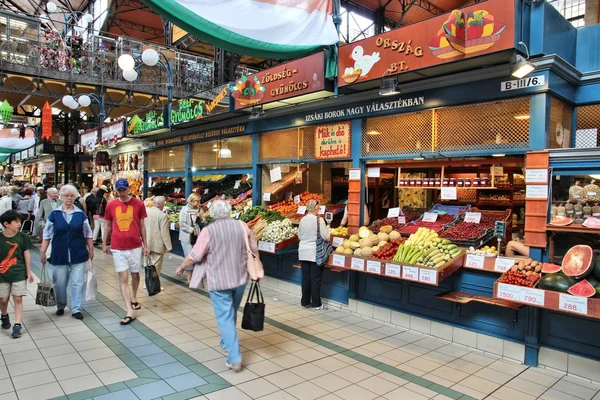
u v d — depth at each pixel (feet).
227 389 12.31
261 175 28.43
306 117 23.82
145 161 44.80
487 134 16.69
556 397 12.22
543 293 12.78
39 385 12.26
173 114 33.94
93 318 18.79
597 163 13.60
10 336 16.37
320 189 31.73
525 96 15.52
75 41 51.21
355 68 18.48
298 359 14.70
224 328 13.60
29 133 71.77
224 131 30.83
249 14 18.86
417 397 12.07
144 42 54.44
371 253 18.43
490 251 16.61
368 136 21.04
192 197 25.71
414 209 26.17
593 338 13.38
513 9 13.65
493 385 12.94
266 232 24.04
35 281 25.38
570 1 31.17
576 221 14.28
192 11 17.24
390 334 17.62
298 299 23.00
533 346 14.42
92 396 11.64
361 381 13.05
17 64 44.86
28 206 42.39
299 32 20.20
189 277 25.53
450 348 16.11
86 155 69.92
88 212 42.22
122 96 52.85
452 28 14.34
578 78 16.93
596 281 12.53
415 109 18.69
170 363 14.07
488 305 15.83
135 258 18.78
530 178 15.08
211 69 58.70
